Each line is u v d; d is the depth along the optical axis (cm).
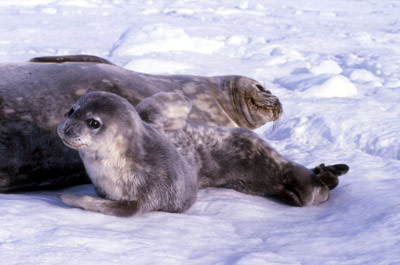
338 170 779
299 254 519
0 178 768
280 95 1666
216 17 4316
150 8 4978
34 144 784
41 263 436
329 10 5312
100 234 523
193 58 2325
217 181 784
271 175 760
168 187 630
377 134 1259
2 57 2200
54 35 2991
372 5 5862
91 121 588
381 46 2906
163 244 522
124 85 895
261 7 5116
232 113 1061
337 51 2742
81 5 4822
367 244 542
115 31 3294
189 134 756
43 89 823
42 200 662
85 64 907
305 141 1301
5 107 788
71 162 802
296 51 2645
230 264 478
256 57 2466
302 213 698
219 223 622
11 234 499
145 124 667
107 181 622
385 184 801
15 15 3903
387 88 1831
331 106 1512
